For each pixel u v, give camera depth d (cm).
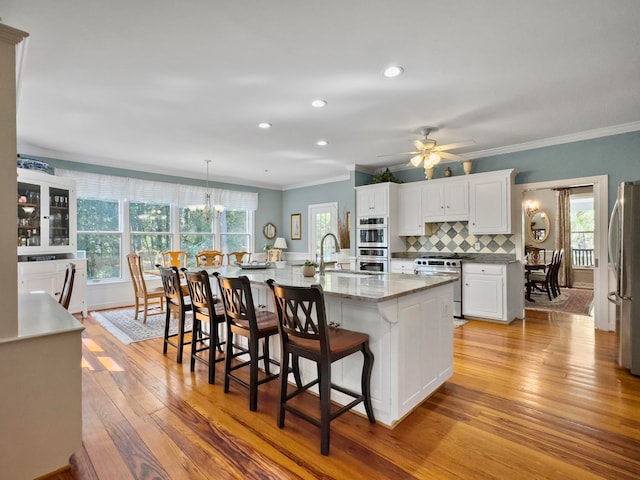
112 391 261
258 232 775
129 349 359
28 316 197
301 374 265
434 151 386
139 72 263
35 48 227
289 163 583
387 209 559
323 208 738
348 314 232
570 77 276
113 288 561
